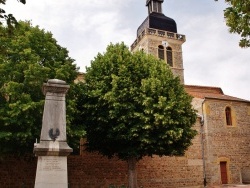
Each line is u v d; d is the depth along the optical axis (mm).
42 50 19094
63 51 20281
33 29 19406
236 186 24188
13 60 17953
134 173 19781
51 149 9773
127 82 19594
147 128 18188
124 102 19109
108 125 19422
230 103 28672
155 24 47000
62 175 9703
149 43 45500
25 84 17203
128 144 19484
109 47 22578
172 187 24922
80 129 18797
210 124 27172
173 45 46938
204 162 26531
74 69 20625
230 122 28422
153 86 19250
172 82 20844
